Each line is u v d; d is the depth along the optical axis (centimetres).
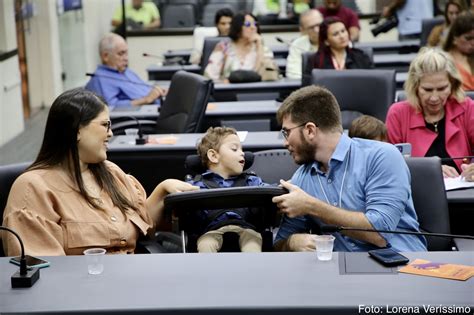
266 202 274
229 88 614
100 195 288
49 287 215
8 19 773
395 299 200
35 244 266
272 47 862
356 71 478
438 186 303
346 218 269
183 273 224
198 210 280
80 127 278
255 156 346
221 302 201
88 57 1041
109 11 1021
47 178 277
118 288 213
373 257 233
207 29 833
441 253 238
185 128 484
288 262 232
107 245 279
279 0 960
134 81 610
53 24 930
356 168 281
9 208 271
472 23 468
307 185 287
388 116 391
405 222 281
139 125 449
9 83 772
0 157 711
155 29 989
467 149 381
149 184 441
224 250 289
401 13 905
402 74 657
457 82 377
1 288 215
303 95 282
